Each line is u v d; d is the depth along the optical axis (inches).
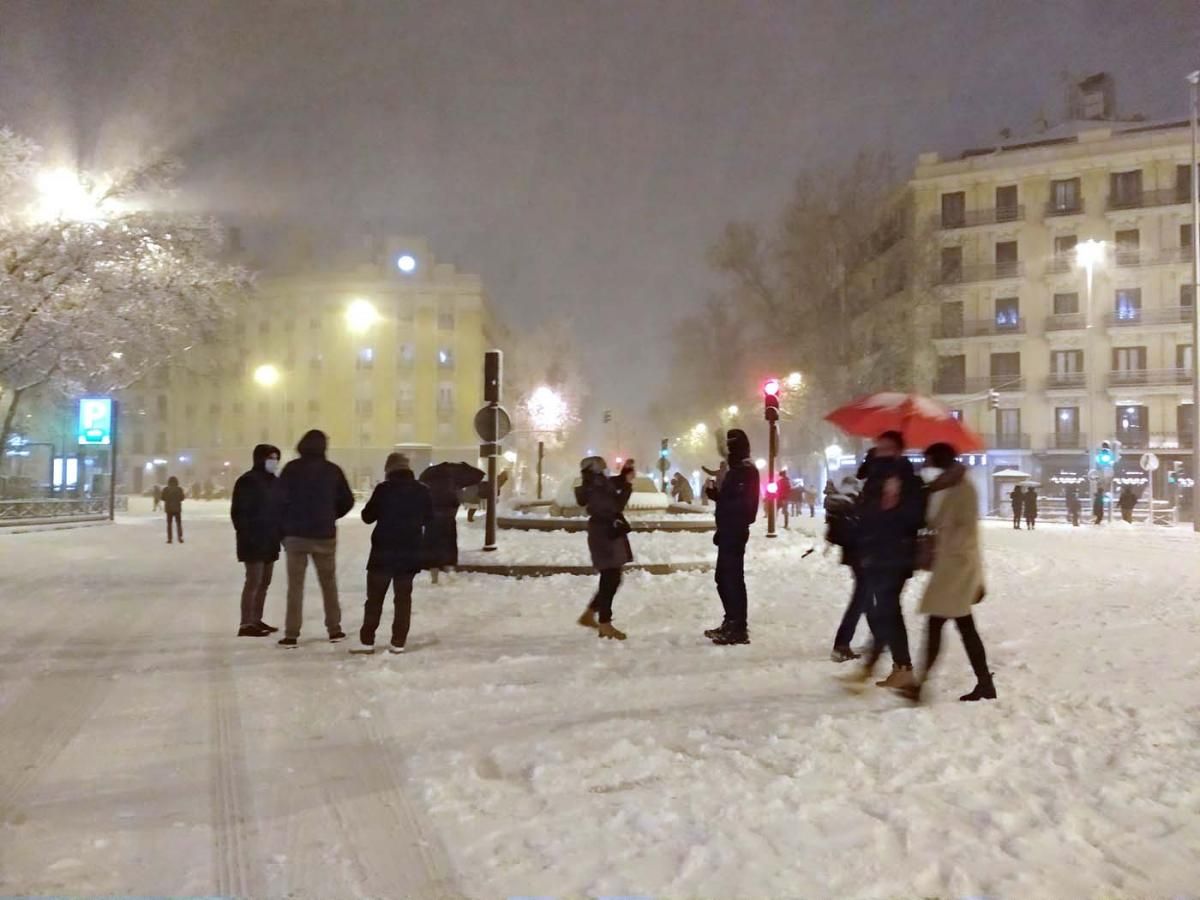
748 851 164.7
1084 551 904.3
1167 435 2102.6
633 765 208.5
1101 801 188.7
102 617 425.7
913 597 534.3
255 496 377.7
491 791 196.2
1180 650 352.8
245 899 149.4
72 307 971.9
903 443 295.4
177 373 1492.4
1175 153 2105.1
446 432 3127.5
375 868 160.4
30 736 235.0
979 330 2237.9
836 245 1737.2
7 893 149.9
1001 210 2235.5
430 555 345.1
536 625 401.7
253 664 321.4
